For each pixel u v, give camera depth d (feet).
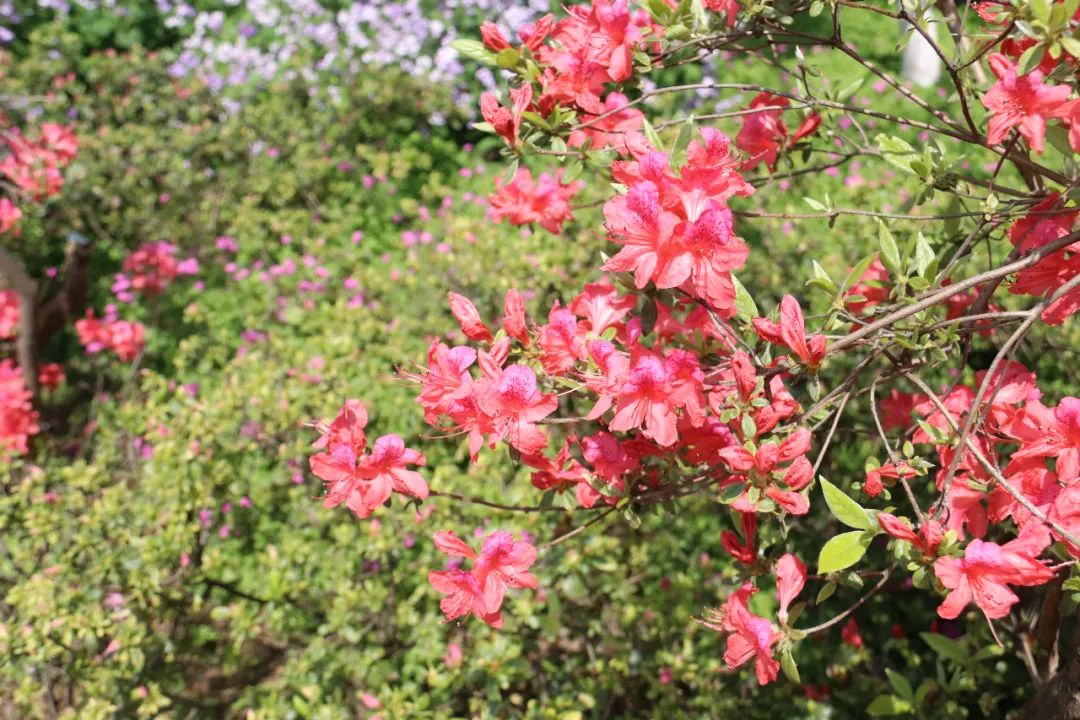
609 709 9.90
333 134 21.93
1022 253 5.29
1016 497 4.20
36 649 9.84
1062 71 4.62
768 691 9.92
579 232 13.67
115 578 10.14
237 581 12.26
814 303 12.42
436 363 5.46
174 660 11.01
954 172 6.28
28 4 26.61
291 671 10.12
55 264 19.99
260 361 14.40
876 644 10.72
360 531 11.03
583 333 5.74
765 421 4.83
